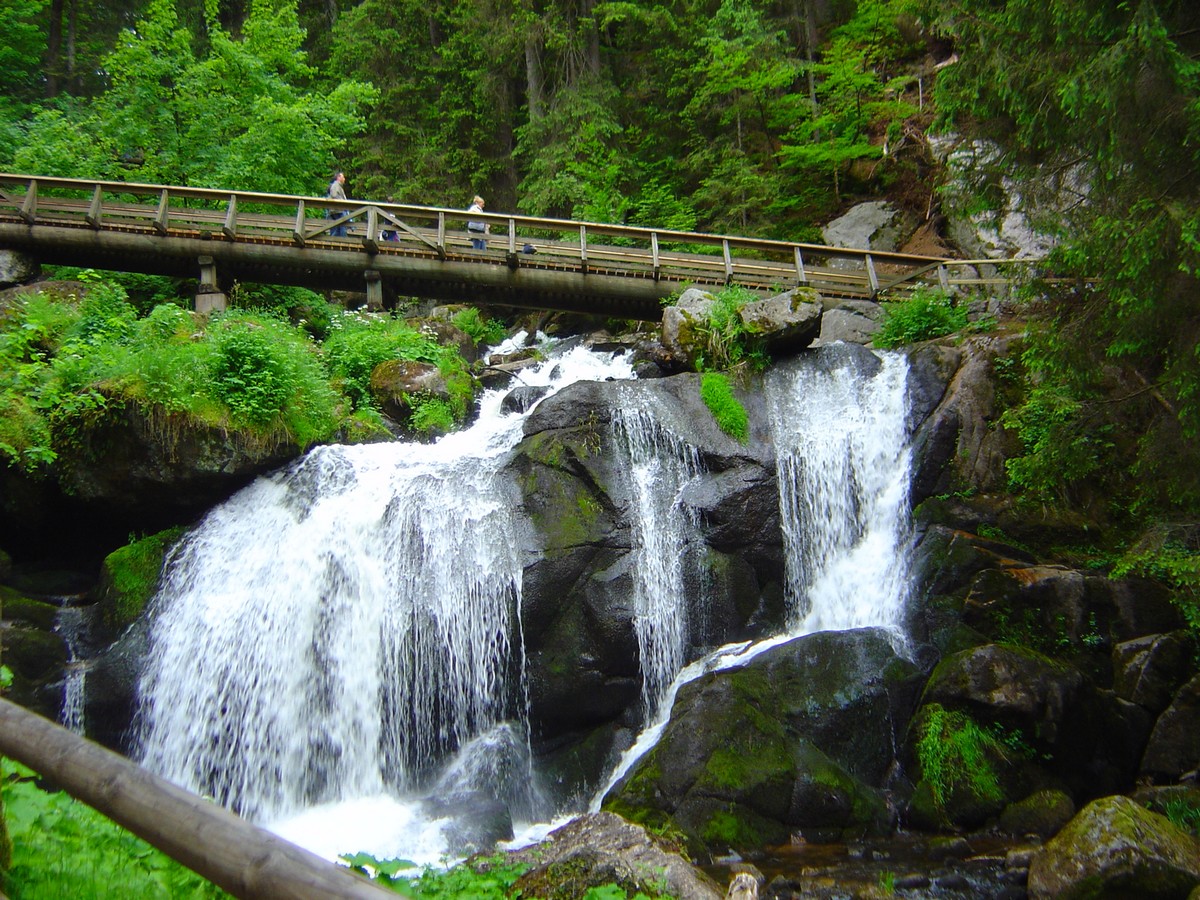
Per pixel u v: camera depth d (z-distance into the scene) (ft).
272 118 66.49
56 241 51.62
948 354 39.70
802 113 78.89
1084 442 29.86
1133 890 20.95
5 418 35.78
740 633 35.70
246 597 35.91
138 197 66.49
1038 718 28.86
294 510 37.91
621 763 32.35
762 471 37.35
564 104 84.58
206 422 37.50
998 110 29.55
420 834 28.99
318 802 33.01
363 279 54.95
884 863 25.02
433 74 93.81
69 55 94.43
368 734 33.65
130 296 56.03
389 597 34.86
